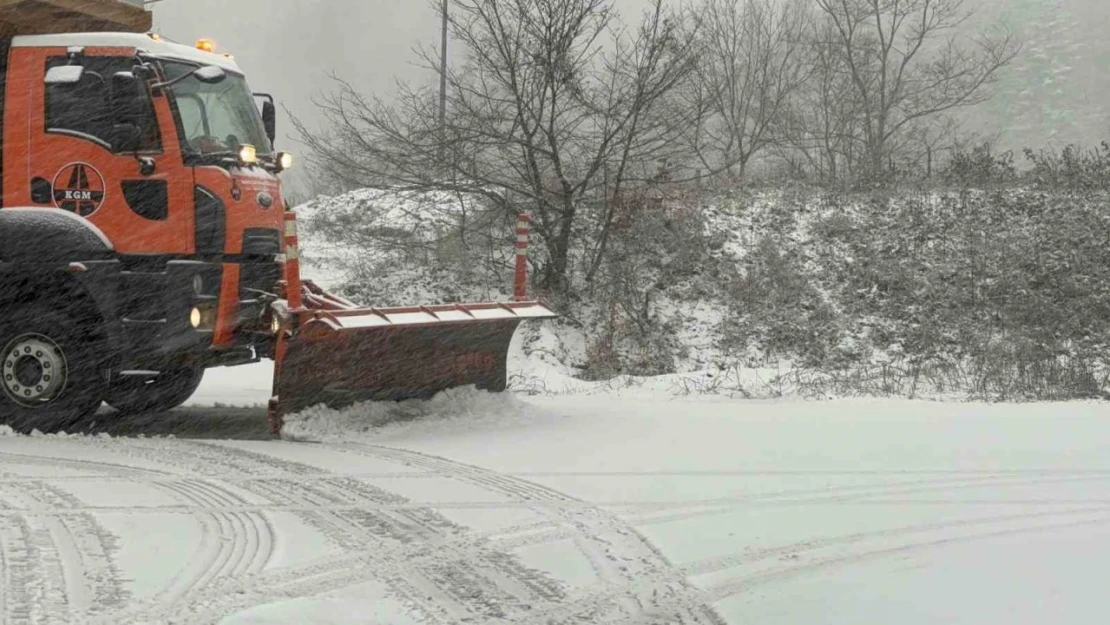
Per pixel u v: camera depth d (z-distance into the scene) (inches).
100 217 340.2
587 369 607.2
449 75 640.4
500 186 652.7
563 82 630.5
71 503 254.1
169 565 205.2
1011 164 879.7
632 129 638.5
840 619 178.7
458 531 233.8
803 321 669.9
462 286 686.5
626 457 312.7
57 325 344.8
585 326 652.1
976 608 183.0
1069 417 386.0
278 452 321.4
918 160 1032.8
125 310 340.2
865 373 552.4
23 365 349.1
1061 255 725.9
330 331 329.7
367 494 267.0
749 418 381.7
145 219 339.0
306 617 177.2
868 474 291.1
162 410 416.5
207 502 257.0
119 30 370.3
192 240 340.2
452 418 366.3
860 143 1125.7
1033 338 641.0
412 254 690.8
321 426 343.6
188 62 353.1
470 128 635.5
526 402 394.0
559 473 291.9
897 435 347.3
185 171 340.2
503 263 677.3
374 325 333.4
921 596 189.9
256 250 355.3
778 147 1108.5
